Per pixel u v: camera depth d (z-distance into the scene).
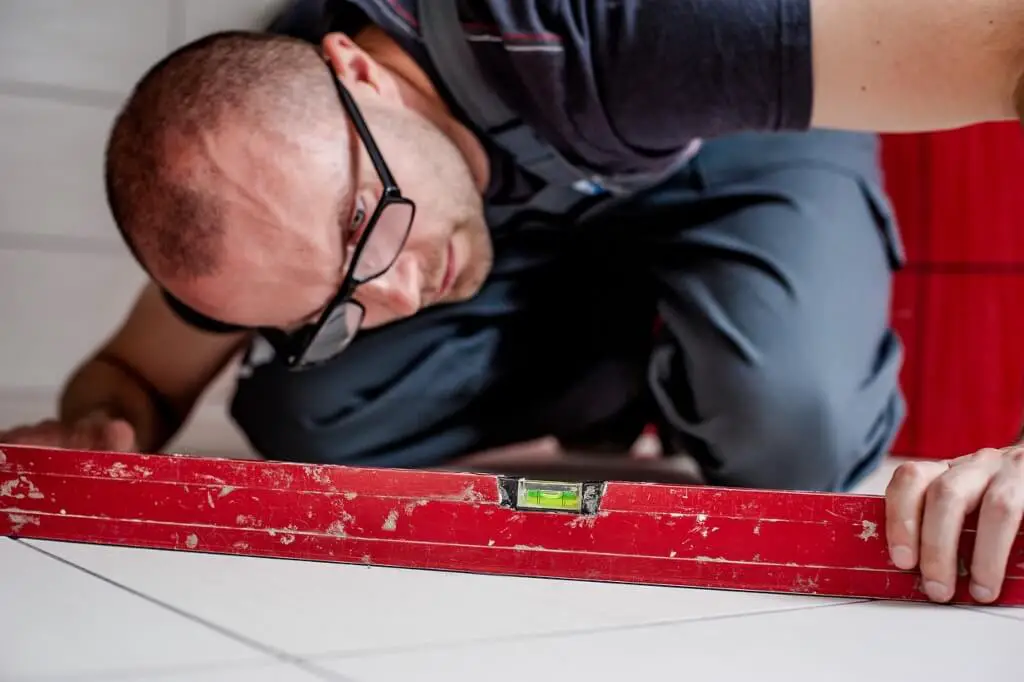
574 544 0.75
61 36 1.75
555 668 0.54
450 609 0.66
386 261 1.04
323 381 1.36
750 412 1.15
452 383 1.35
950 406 1.71
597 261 1.36
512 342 1.39
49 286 1.84
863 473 1.25
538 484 0.76
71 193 1.83
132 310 1.43
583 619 0.65
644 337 1.43
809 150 1.32
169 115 0.97
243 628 0.60
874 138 1.47
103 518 0.80
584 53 1.00
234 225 0.96
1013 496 0.69
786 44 0.96
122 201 1.01
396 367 1.34
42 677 0.50
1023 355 1.65
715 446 1.21
